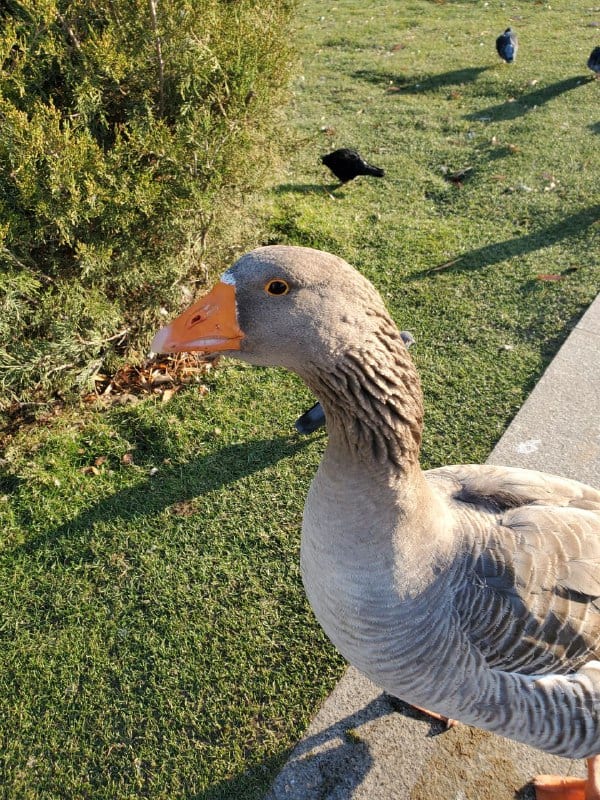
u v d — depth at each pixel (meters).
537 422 0.81
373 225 1.23
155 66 0.79
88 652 0.62
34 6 0.72
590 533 0.44
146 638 0.63
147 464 0.81
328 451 0.41
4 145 0.69
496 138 1.53
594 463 0.76
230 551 0.70
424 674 0.41
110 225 0.77
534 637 0.40
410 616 0.40
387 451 0.38
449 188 1.35
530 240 1.17
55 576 0.69
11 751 0.56
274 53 0.93
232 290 0.38
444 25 2.38
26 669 0.62
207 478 0.78
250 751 0.55
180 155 0.80
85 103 0.75
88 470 0.80
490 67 1.95
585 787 0.50
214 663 0.61
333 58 2.10
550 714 0.41
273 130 0.99
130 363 0.94
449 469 0.52
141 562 0.70
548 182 1.34
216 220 0.93
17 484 0.78
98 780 0.54
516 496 0.47
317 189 1.36
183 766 0.54
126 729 0.57
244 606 0.65
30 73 0.75
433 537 0.40
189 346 0.39
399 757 0.53
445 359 0.93
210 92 0.85
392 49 2.16
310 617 0.64
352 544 0.39
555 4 2.57
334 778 0.52
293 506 0.75
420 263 1.12
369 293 0.38
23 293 0.77
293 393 0.90
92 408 0.88
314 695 0.58
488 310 1.01
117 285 0.87
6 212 0.71
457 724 0.54
